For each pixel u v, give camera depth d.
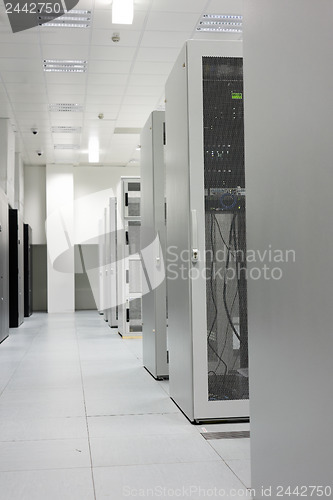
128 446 3.00
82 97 9.91
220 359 3.55
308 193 1.67
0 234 8.23
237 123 3.58
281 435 1.91
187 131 3.54
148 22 6.99
